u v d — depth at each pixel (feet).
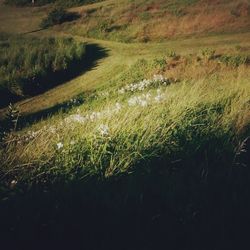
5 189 12.96
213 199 11.94
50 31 153.99
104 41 130.21
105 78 94.43
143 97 24.89
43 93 96.99
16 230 11.04
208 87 27.17
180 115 17.75
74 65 108.17
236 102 20.08
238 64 73.61
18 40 143.13
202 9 132.87
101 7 163.32
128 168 13.87
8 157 15.70
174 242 10.27
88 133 16.74
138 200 11.82
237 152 14.11
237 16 121.70
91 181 13.23
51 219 11.43
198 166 13.85
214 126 16.67
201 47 98.68
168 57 89.92
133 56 105.60
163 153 14.97
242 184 12.51
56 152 15.89
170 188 12.31
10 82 97.50
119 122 17.02
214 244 10.13
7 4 211.20
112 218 11.21
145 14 143.02
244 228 10.66
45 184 13.69
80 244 10.50
